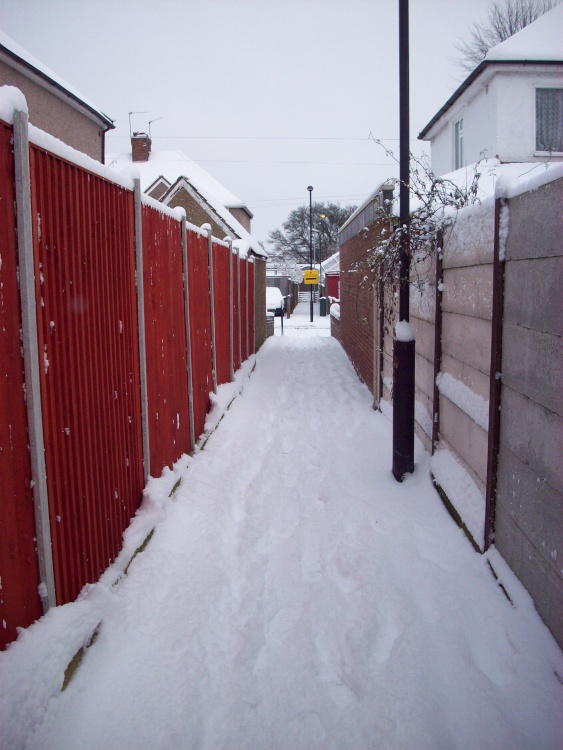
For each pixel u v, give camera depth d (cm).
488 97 1176
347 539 418
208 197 1666
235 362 1034
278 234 7175
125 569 347
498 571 329
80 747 225
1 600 222
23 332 239
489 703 251
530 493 292
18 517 236
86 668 264
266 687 268
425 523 429
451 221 461
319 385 1062
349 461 596
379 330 809
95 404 326
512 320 316
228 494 503
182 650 288
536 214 278
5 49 1003
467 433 422
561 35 1166
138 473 411
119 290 372
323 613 327
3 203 224
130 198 399
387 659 287
